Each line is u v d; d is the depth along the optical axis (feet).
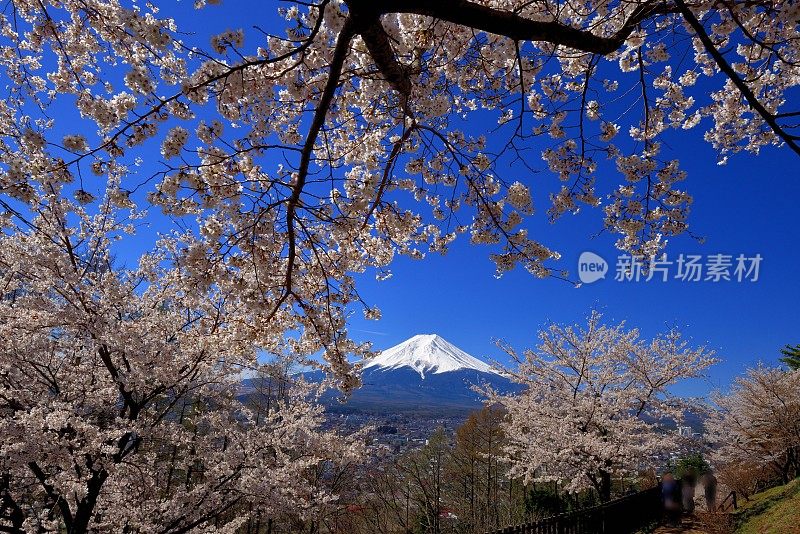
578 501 44.91
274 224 11.50
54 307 19.76
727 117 15.16
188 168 10.07
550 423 40.19
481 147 13.28
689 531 35.94
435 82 13.43
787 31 10.88
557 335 44.42
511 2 12.53
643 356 43.27
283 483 25.26
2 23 11.53
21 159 8.80
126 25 8.76
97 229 23.65
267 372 27.27
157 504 24.13
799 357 71.26
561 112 13.52
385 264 16.74
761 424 51.19
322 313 13.75
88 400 22.40
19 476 22.52
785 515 29.55
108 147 9.18
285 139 13.94
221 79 9.55
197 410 28.30
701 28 7.15
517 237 12.26
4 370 19.98
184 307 24.45
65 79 12.12
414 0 8.07
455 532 43.86
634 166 13.29
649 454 39.50
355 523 52.03
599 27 13.28
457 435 73.26
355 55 12.42
